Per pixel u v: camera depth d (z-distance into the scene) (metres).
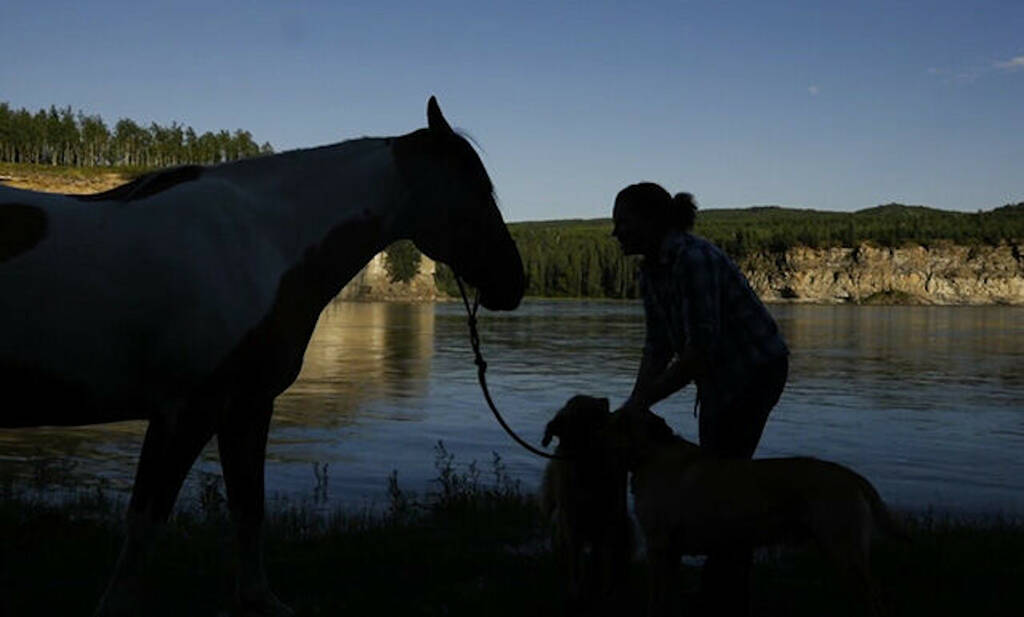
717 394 4.61
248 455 4.24
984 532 7.54
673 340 4.66
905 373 33.91
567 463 4.74
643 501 4.42
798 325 83.69
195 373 3.92
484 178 4.98
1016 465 14.73
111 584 3.84
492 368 33.62
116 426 17.77
